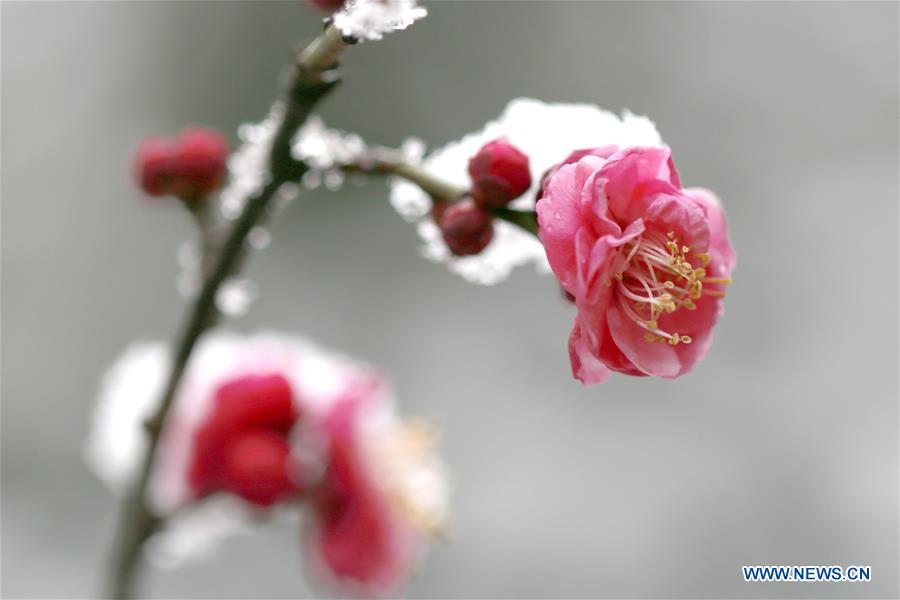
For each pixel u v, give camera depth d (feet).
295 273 29.66
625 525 28.04
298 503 15.72
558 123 11.34
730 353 29.84
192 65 30.96
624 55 30.89
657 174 10.02
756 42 30.99
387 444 16.81
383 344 29.37
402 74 30.17
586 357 9.68
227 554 27.07
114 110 31.30
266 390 15.29
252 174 12.65
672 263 9.96
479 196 11.01
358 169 11.76
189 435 15.48
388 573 16.29
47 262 30.55
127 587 14.71
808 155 30.89
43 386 29.30
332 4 10.44
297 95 10.98
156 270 30.91
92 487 28.25
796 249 30.48
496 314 30.01
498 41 30.68
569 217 9.64
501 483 28.32
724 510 28.19
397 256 30.14
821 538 27.99
